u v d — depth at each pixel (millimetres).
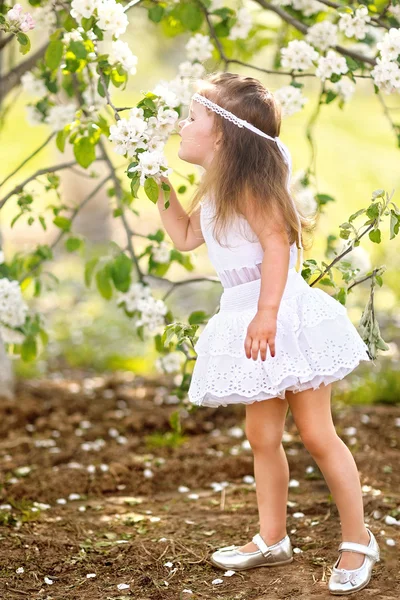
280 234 2551
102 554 2955
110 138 2672
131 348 7281
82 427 5016
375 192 2729
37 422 5004
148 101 2709
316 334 2551
